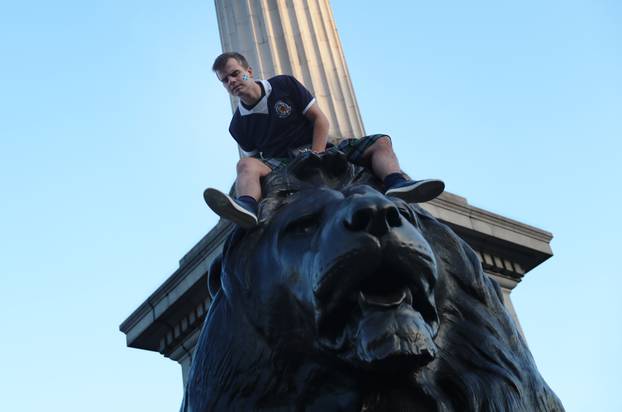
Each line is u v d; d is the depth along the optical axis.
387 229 2.08
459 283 2.42
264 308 2.34
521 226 4.82
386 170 2.79
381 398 2.17
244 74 3.41
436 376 2.25
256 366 2.32
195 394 2.47
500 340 2.40
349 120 6.21
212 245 4.67
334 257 2.09
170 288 4.99
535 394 2.44
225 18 6.98
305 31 6.71
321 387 2.22
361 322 2.05
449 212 4.50
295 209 2.38
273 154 3.29
